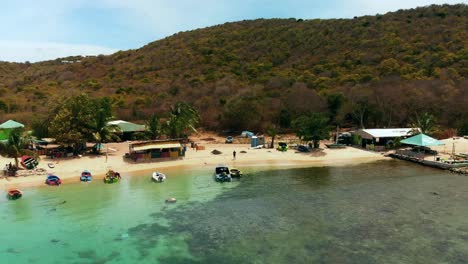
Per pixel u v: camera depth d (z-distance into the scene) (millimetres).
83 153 60250
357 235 31062
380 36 115688
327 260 26859
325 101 86812
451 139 73250
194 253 28359
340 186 45500
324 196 41656
